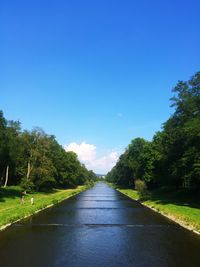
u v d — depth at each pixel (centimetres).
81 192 11000
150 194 7438
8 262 1833
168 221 3531
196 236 2628
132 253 2059
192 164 4644
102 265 1780
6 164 6662
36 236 2619
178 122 5312
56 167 11506
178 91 5212
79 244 2330
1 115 5747
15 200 5953
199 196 5856
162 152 6500
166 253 2053
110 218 3769
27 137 8450
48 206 5362
